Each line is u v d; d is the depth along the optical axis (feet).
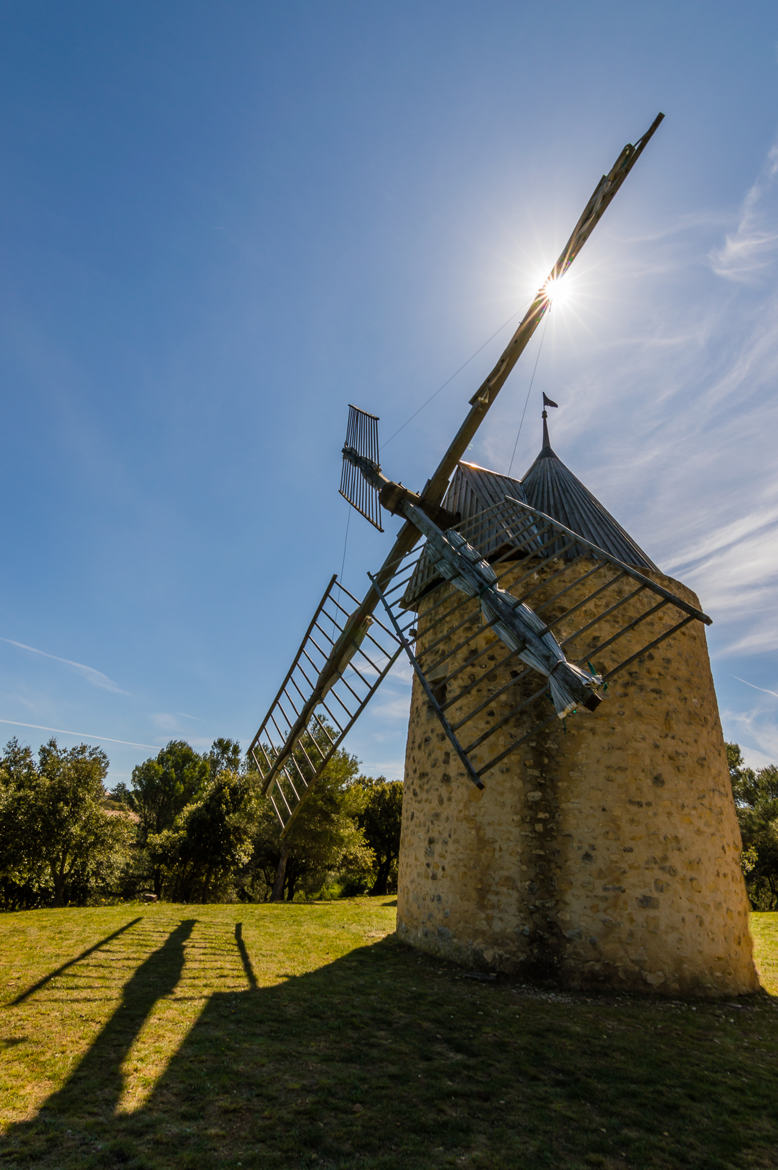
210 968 25.43
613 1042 19.20
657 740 29.17
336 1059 16.49
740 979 26.91
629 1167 12.19
